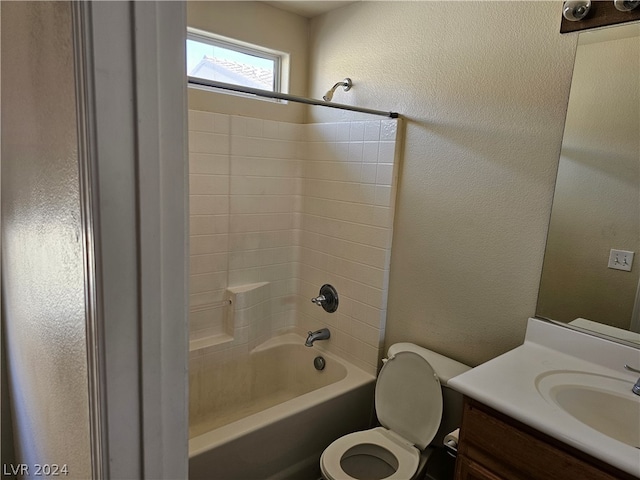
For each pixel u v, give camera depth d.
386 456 1.85
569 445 1.11
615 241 1.48
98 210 0.49
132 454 0.56
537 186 1.66
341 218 2.48
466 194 1.90
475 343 1.92
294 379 2.77
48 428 0.93
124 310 0.52
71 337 0.68
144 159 0.51
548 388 1.34
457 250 1.95
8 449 1.64
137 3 0.48
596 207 1.51
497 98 1.76
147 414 0.56
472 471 1.35
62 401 0.78
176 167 0.54
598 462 1.07
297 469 2.03
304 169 2.71
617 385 1.38
